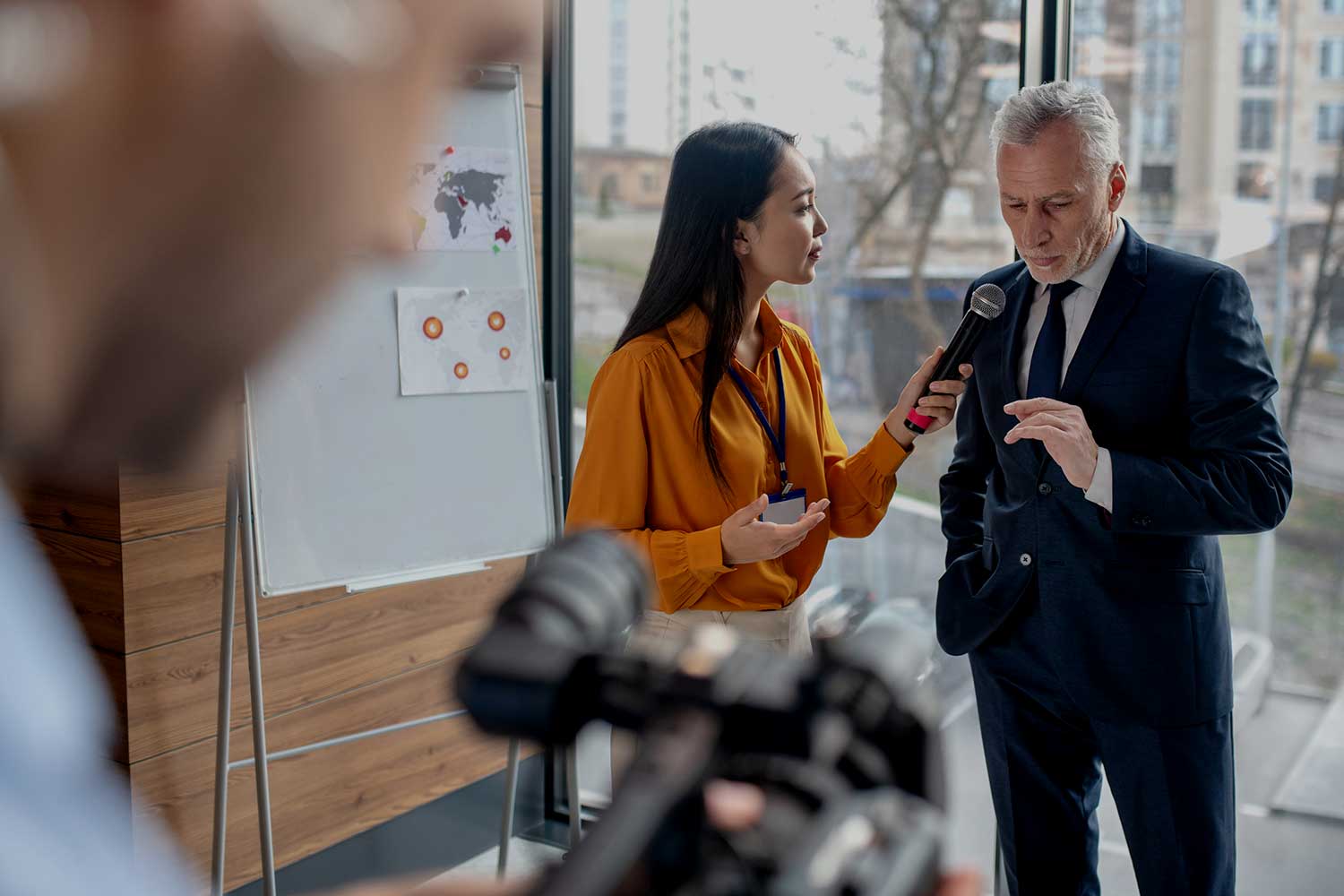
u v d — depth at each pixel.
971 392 2.36
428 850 3.12
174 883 0.22
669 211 2.18
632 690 0.35
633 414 2.13
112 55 0.19
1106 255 2.10
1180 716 2.05
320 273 0.22
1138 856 2.12
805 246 2.12
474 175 2.71
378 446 2.57
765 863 0.31
